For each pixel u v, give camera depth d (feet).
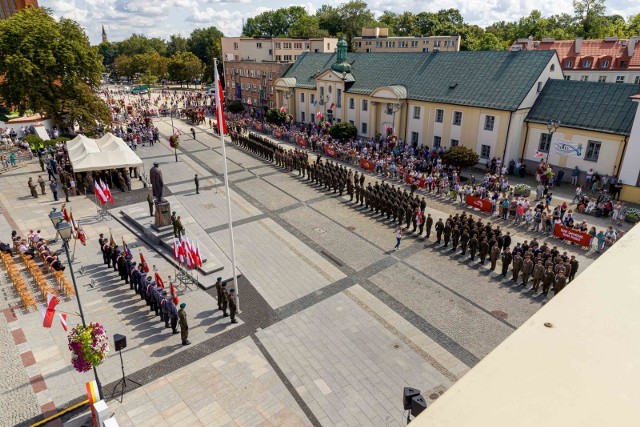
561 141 122.01
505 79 133.39
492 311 64.49
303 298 68.44
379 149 155.53
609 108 115.85
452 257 80.94
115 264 75.82
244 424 45.80
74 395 49.67
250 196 114.62
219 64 391.04
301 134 176.04
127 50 563.89
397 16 437.17
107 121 175.01
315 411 47.32
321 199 111.86
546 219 89.61
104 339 46.09
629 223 93.76
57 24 163.94
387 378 51.98
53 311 52.49
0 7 268.41
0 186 121.19
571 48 239.30
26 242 81.71
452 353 56.08
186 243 70.64
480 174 132.26
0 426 45.62
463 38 345.72
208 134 194.29
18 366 54.03
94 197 113.39
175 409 47.70
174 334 59.93
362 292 69.77
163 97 340.59
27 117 182.70
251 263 79.41
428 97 148.66
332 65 185.88
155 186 86.43
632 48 219.41
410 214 91.61
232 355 55.98
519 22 386.11
